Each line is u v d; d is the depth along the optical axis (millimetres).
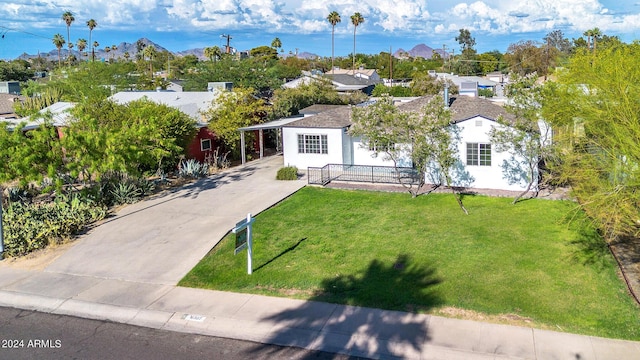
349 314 10875
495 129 19578
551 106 16359
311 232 16625
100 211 18516
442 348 9414
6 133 18375
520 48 81250
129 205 20453
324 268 13523
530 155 18594
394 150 20109
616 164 10188
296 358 9344
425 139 18594
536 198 19906
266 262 14070
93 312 11461
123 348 9859
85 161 19047
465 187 22016
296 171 24844
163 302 11812
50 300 12109
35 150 18453
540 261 13516
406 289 12023
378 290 12016
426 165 20766
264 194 21750
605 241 14859
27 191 21875
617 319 10320
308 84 46531
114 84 53125
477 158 21688
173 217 18562
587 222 16094
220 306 11500
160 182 24328
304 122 27078
